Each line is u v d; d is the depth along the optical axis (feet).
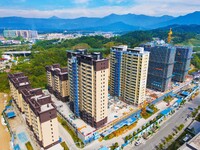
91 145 306.35
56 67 497.87
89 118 335.06
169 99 485.56
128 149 295.07
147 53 384.06
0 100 493.36
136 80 399.44
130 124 361.30
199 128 352.49
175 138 323.16
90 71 298.76
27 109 311.47
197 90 565.12
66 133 338.95
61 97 448.24
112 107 409.69
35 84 567.59
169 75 501.56
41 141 276.62
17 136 333.62
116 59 432.66
